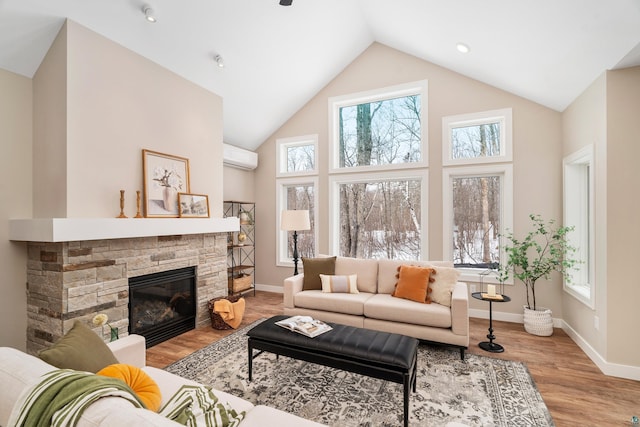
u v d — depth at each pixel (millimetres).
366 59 4750
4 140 2678
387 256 4742
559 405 2160
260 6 3264
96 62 2801
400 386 2404
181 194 3568
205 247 3980
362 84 4770
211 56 3588
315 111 5121
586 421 1992
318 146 5090
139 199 3123
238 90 4273
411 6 3318
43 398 917
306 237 5348
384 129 4781
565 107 3555
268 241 5539
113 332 2279
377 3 3645
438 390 2340
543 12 2457
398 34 4078
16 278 2736
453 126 4285
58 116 2643
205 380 2504
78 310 2631
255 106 4691
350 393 2309
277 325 2494
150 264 3252
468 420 1999
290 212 4219
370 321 3186
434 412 2078
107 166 2883
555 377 2539
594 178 2850
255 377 2549
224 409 1387
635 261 2553
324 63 4535
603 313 2674
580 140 3170
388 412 2078
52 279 2596
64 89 2594
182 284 3719
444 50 3805
